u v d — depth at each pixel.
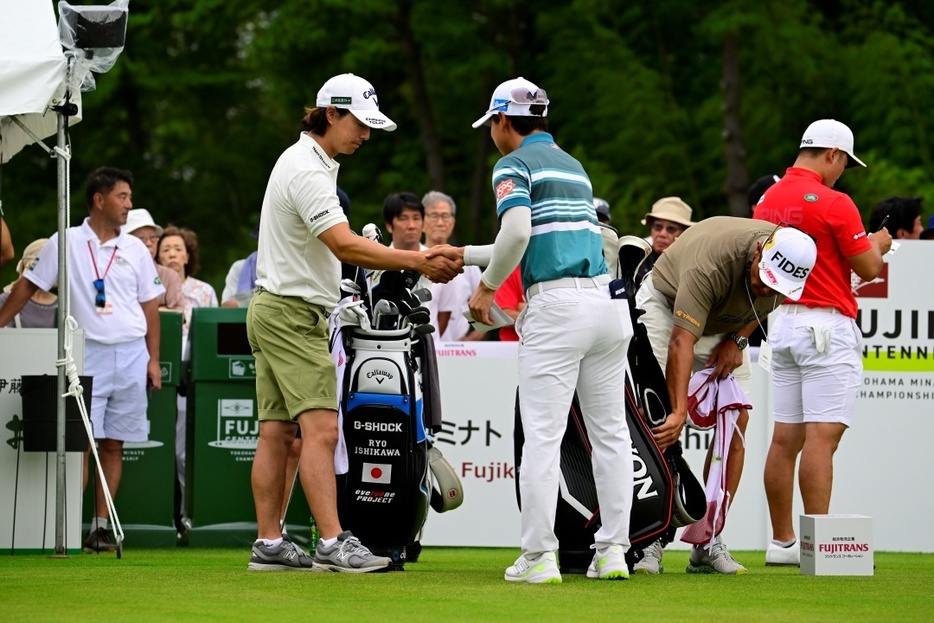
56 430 20.05
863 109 60.19
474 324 15.67
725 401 18.22
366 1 62.53
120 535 19.98
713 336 18.47
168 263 28.00
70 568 17.64
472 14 65.62
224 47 72.06
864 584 15.94
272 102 71.38
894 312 23.80
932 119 59.44
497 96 15.88
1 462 20.84
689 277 17.09
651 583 15.55
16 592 14.16
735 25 57.22
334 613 12.52
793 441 19.55
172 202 72.50
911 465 23.91
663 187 61.78
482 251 16.16
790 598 14.26
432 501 18.50
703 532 17.61
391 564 17.30
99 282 22.50
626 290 15.66
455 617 12.30
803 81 61.41
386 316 17.28
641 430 16.78
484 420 24.08
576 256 15.23
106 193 22.61
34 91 18.36
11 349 20.95
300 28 64.56
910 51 59.72
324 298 16.69
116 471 22.83
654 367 16.97
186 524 24.80
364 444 16.95
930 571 18.48
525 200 15.00
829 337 18.36
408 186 67.94
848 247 18.28
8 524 20.89
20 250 69.25
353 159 72.06
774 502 19.83
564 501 16.56
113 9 19.39
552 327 15.16
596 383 15.58
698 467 23.83
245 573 16.44
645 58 65.25
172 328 24.30
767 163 62.62
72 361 19.94
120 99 71.50
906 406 23.88
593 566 16.06
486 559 20.91
